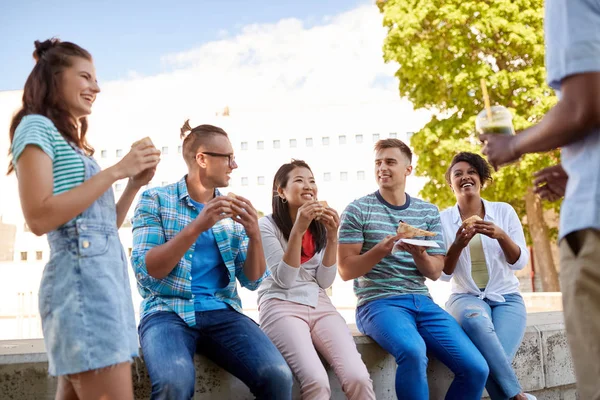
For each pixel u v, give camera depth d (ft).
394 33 44.29
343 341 10.06
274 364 8.74
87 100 7.32
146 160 7.23
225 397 9.68
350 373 9.61
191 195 10.09
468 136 43.39
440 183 44.04
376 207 11.93
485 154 6.39
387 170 11.94
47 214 6.44
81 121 7.66
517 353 12.40
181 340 8.77
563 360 13.05
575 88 5.20
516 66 44.68
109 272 6.83
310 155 112.78
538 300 32.86
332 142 112.37
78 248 6.68
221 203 8.87
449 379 11.68
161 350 8.46
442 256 11.87
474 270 12.67
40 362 9.19
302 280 10.79
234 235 10.12
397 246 11.28
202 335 9.30
